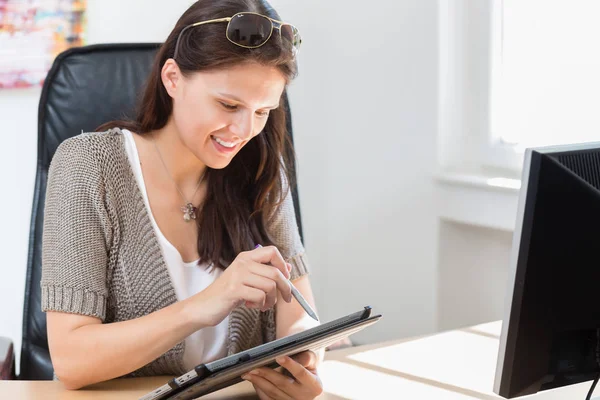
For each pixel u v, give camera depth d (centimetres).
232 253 157
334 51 281
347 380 140
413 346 159
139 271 149
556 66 226
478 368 147
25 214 263
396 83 259
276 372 127
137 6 265
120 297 150
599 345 114
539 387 115
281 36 134
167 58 145
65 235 142
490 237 241
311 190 294
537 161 102
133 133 156
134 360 132
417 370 145
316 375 133
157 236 152
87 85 182
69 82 181
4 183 261
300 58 289
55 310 138
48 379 178
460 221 240
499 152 239
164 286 150
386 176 267
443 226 249
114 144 152
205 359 153
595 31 215
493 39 237
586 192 104
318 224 295
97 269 143
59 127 180
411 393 134
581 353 114
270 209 163
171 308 132
